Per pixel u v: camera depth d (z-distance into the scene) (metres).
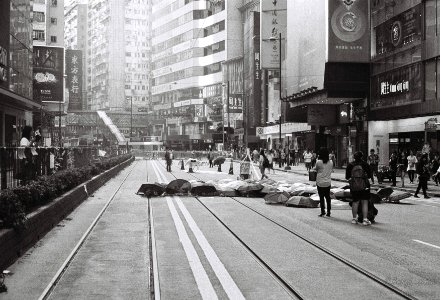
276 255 9.99
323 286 7.69
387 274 8.48
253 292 7.33
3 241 8.68
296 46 57.72
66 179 17.27
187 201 20.69
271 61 70.44
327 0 46.72
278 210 17.72
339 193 20.19
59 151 19.58
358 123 48.59
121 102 182.25
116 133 104.75
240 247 10.81
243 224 14.26
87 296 7.18
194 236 12.21
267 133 88.50
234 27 123.56
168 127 149.38
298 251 10.41
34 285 7.75
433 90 36.38
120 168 48.56
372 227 13.95
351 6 46.41
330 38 46.62
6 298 7.06
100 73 189.00
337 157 56.56
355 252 10.36
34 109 48.06
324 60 47.22
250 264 9.19
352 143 51.38
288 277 8.24
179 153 98.06
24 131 16.41
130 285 7.76
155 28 158.62
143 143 117.12
